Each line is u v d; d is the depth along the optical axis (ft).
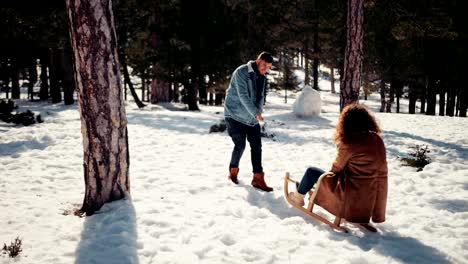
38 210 13.26
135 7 65.05
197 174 18.49
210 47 60.59
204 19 60.23
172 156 22.66
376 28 55.16
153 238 10.94
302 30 76.79
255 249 10.27
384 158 11.49
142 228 11.66
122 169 13.85
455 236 11.25
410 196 15.25
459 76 75.15
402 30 45.55
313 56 93.45
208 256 9.92
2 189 15.75
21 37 49.70
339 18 67.77
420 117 47.29
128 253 9.94
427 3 50.01
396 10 45.01
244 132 16.66
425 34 46.03
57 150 24.11
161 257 9.80
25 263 9.36
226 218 12.62
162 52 61.77
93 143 13.03
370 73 80.89
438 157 22.13
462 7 70.33
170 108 66.28
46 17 47.70
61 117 45.16
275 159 22.21
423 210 13.57
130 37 66.74
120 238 10.77
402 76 79.10
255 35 73.92
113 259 9.66
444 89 81.61
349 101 34.04
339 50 79.41
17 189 15.84
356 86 33.83
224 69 62.64
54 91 75.72
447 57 74.79
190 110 62.90
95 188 13.29
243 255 10.02
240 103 16.21
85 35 12.17
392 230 11.94
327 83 202.18
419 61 77.46
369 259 9.67
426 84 83.87
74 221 12.39
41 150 24.13
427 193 15.47
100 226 11.77
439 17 50.24
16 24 46.06
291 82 115.96
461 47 72.28
